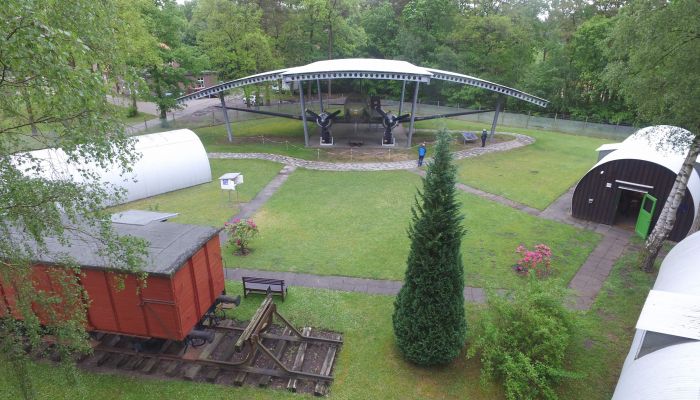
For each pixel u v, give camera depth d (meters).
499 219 20.02
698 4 12.02
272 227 19.00
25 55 5.52
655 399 6.83
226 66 44.25
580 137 40.00
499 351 9.69
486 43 53.75
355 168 28.41
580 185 19.66
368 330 11.95
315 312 12.69
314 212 20.77
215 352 11.19
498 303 10.55
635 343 9.26
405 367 10.59
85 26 7.61
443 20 56.94
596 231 18.78
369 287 14.12
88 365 10.71
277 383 10.13
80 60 7.71
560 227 19.17
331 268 15.36
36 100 6.65
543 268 15.12
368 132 40.38
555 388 9.91
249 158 30.86
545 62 53.25
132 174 22.14
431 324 9.90
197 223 19.47
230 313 12.70
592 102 52.06
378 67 31.84
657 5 13.00
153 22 33.53
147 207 21.48
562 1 54.88
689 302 8.43
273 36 47.84
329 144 34.88
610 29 15.64
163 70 36.66
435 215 9.27
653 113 14.63
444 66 54.50
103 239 7.89
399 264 15.66
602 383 10.09
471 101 56.94
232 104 59.84
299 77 29.03
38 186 6.70
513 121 46.47
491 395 9.74
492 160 30.67
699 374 6.66
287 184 25.14
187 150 24.55
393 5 65.38
